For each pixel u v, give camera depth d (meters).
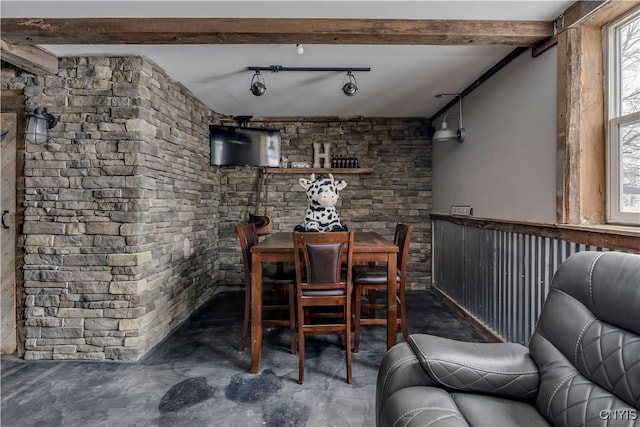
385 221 4.28
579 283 1.25
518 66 2.39
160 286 2.75
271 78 2.95
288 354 2.46
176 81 3.01
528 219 2.28
